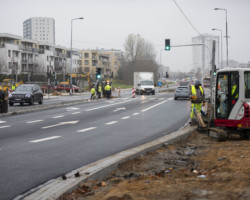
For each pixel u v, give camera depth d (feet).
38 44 336.90
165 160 27.89
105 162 24.47
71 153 30.32
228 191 17.49
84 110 81.35
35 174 23.03
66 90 226.79
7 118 63.05
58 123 54.39
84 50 442.09
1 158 27.94
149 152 30.63
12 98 99.19
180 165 26.05
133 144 35.35
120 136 40.96
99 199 17.08
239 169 22.62
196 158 28.37
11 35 285.23
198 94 46.65
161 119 60.90
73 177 20.84
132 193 17.63
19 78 226.99
